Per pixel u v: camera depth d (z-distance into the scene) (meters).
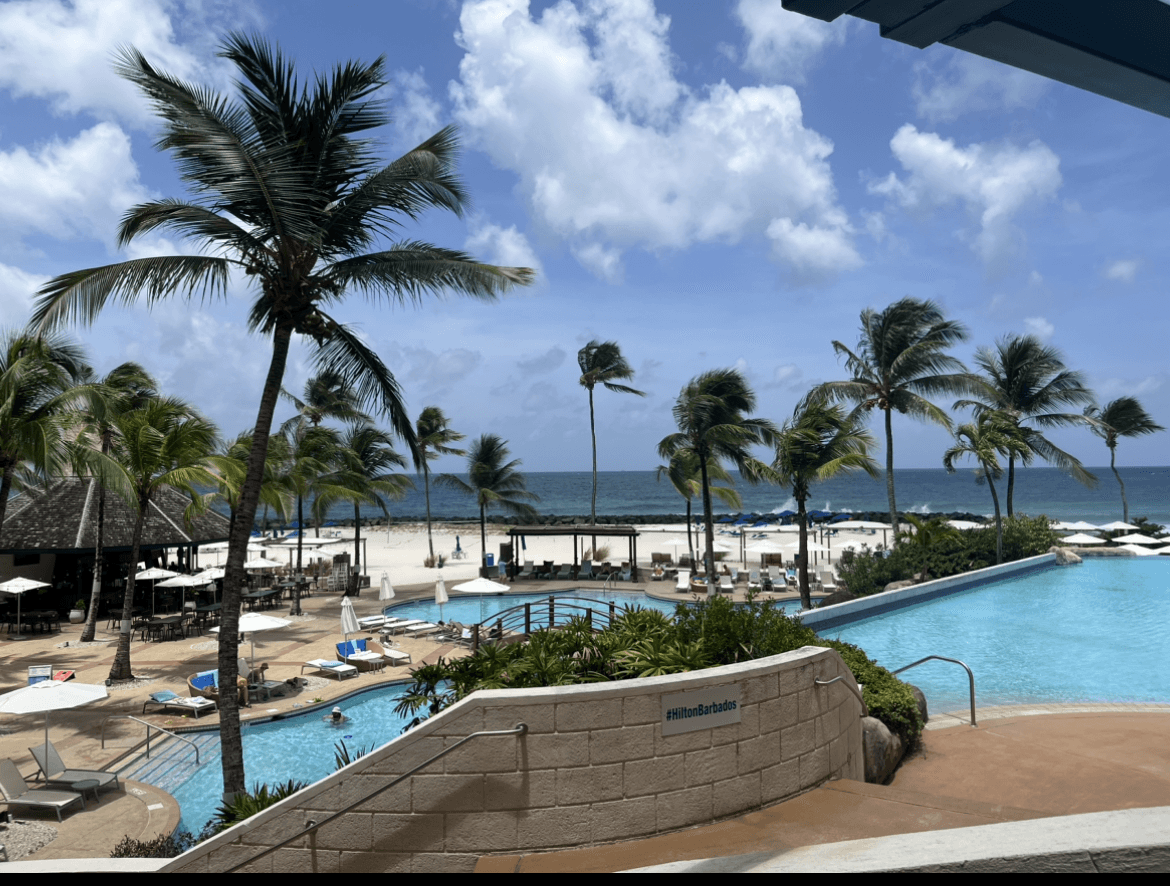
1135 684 15.69
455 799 6.14
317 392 41.53
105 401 17.45
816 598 30.75
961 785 9.21
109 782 11.84
